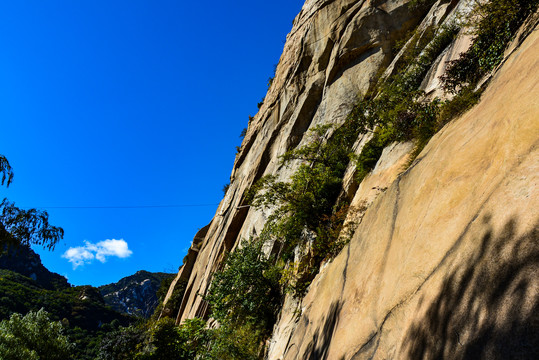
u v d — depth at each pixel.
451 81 6.39
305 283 8.84
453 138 4.11
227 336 10.55
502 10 5.29
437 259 2.78
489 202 2.49
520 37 4.68
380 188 7.20
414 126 6.96
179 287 30.69
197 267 26.58
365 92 13.97
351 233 7.21
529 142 2.46
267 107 23.78
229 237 20.50
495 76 4.54
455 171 3.40
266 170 19.38
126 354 15.87
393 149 7.98
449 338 2.10
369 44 15.11
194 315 19.97
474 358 1.80
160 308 31.69
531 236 1.87
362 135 11.55
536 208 1.96
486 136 3.28
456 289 2.28
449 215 3.00
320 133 12.46
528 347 1.51
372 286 3.95
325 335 4.83
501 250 2.05
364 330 3.51
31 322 16.00
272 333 9.64
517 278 1.81
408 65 10.59
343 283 5.16
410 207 3.99
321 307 5.90
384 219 4.71
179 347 12.47
